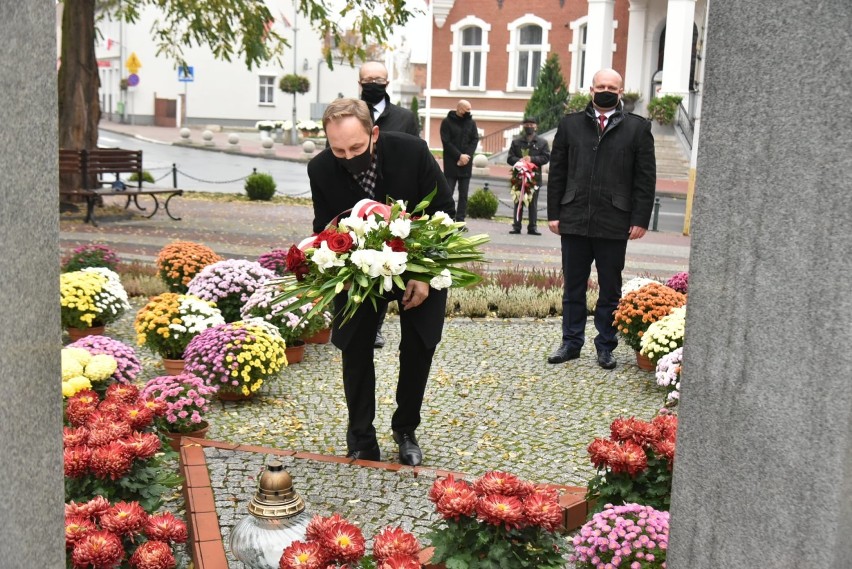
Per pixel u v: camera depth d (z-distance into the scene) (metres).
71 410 4.37
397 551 2.98
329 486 4.26
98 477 3.70
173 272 9.06
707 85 2.15
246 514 3.87
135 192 15.87
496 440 5.49
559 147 7.05
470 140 15.79
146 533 3.39
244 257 12.45
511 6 37.00
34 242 1.99
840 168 1.85
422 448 5.30
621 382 6.78
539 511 3.13
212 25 17.39
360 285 3.79
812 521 1.93
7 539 1.93
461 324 8.88
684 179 28.70
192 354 6.13
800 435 1.95
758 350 2.04
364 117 4.12
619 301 7.16
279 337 6.33
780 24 1.96
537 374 6.99
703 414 2.21
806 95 1.91
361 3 16.19
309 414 5.94
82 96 17.09
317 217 4.57
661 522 3.26
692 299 2.24
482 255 4.07
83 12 16.98
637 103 32.56
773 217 2.00
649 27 32.72
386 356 7.46
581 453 5.28
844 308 1.85
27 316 1.97
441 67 38.25
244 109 56.75
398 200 4.28
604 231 6.91
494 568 3.09
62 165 15.41
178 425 5.02
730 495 2.14
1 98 1.83
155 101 54.16
